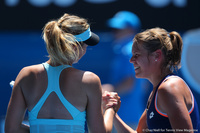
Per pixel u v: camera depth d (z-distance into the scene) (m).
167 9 20.14
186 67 19.80
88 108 6.78
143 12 20.06
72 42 6.74
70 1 19.95
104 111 7.77
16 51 19.61
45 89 6.64
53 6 19.98
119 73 14.66
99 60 19.25
